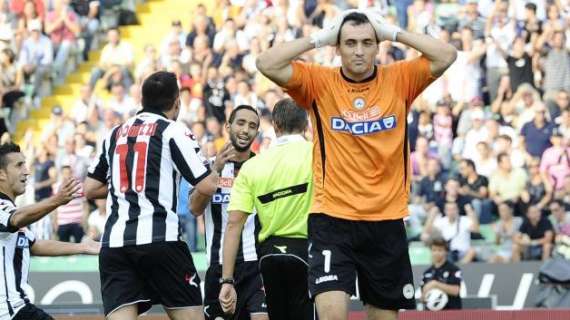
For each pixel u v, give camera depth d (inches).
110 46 1780.3
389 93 626.2
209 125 1599.4
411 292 638.5
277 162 754.8
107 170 720.3
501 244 1411.2
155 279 703.1
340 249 627.8
